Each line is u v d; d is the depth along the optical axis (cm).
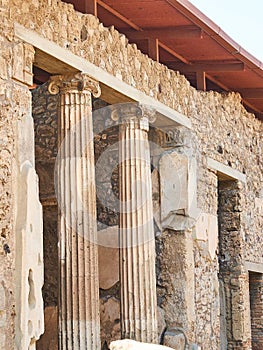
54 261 1585
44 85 1633
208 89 1886
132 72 1421
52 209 1598
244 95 1920
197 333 1598
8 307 1049
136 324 1423
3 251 1049
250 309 2012
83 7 1338
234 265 1867
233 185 1889
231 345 1848
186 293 1573
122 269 1439
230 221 1884
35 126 1628
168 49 1620
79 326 1251
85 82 1266
